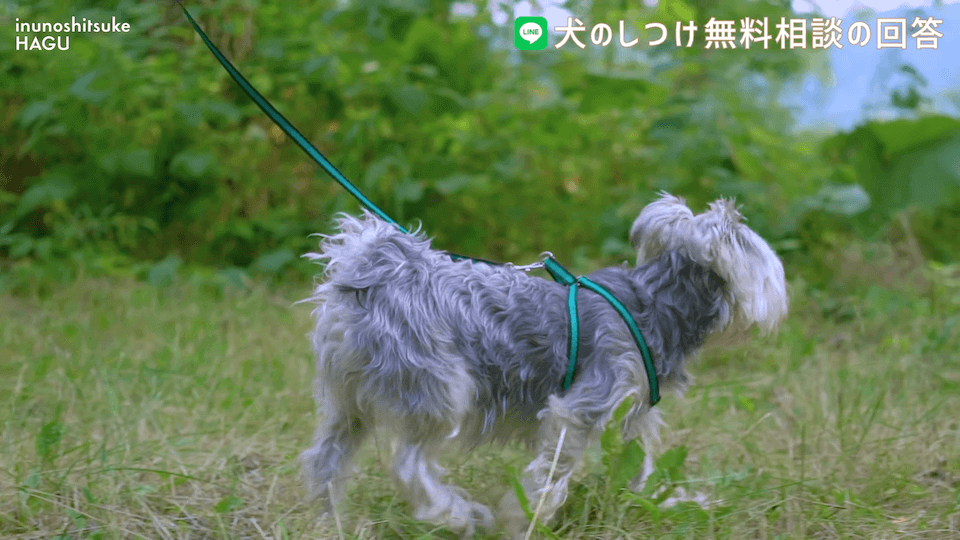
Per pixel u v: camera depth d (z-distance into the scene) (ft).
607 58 28.60
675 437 14.80
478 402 11.02
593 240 27.58
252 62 26.45
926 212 28.02
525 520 10.93
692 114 26.55
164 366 17.40
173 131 26.23
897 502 12.22
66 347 18.70
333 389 11.07
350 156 26.37
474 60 28.25
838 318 22.58
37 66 26.00
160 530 10.82
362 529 10.93
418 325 10.56
